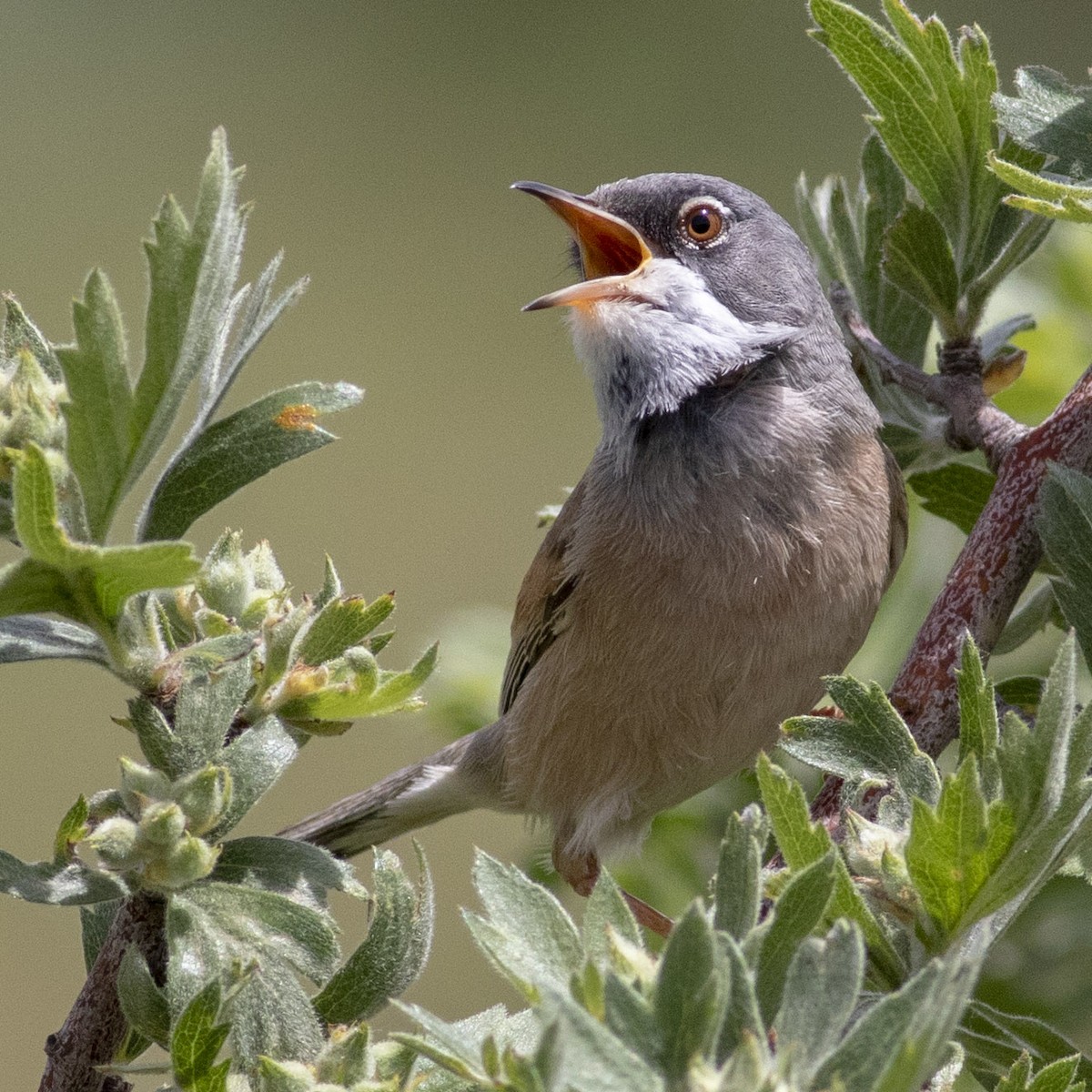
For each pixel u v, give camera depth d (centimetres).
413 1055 381
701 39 2470
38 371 396
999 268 642
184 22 2755
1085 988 640
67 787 1752
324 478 2098
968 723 400
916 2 1997
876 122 626
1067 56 1941
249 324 432
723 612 784
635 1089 270
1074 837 393
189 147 2462
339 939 381
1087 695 692
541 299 845
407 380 2188
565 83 2472
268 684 421
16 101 2541
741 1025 296
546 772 859
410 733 893
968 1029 425
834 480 789
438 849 1520
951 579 575
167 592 428
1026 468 587
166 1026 379
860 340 697
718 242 854
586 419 2164
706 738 810
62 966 1542
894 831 397
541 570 855
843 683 420
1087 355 781
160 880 377
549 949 331
